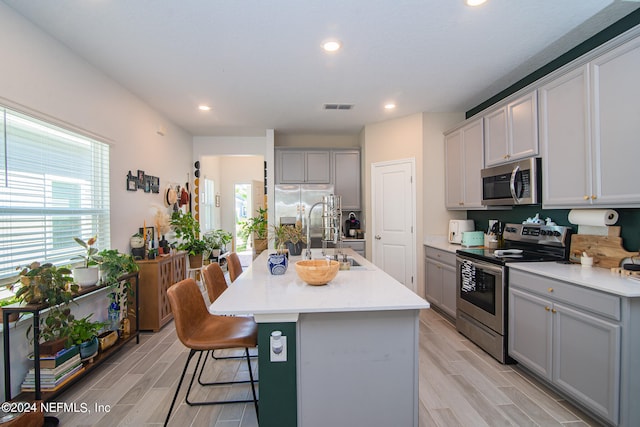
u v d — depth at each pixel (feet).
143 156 12.10
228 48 8.18
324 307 4.96
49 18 6.88
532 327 7.39
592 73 6.73
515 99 9.23
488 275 8.93
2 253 6.65
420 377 7.79
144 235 11.55
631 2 6.45
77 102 8.48
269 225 16.56
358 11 6.66
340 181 17.02
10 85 6.56
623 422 5.44
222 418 6.37
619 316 5.46
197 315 6.76
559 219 8.93
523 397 6.94
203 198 18.47
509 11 6.73
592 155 6.77
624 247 7.10
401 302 5.17
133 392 7.31
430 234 13.67
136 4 6.40
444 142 13.64
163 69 9.37
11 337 6.56
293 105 12.64
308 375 5.26
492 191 10.27
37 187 7.51
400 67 9.37
